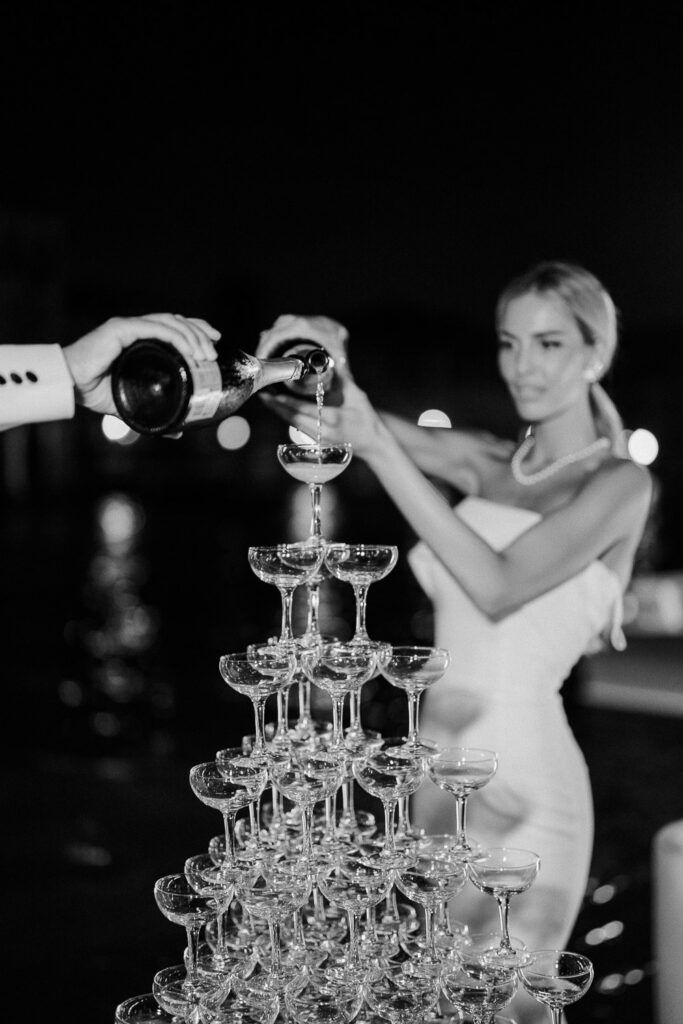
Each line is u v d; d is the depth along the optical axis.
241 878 1.33
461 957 1.33
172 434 1.49
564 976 1.30
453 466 2.71
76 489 26.31
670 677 7.01
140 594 11.70
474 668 2.34
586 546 2.23
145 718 6.68
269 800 1.87
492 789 2.28
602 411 2.51
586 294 2.44
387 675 1.46
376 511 20.12
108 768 5.72
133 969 3.58
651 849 4.57
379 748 1.44
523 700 2.30
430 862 1.38
